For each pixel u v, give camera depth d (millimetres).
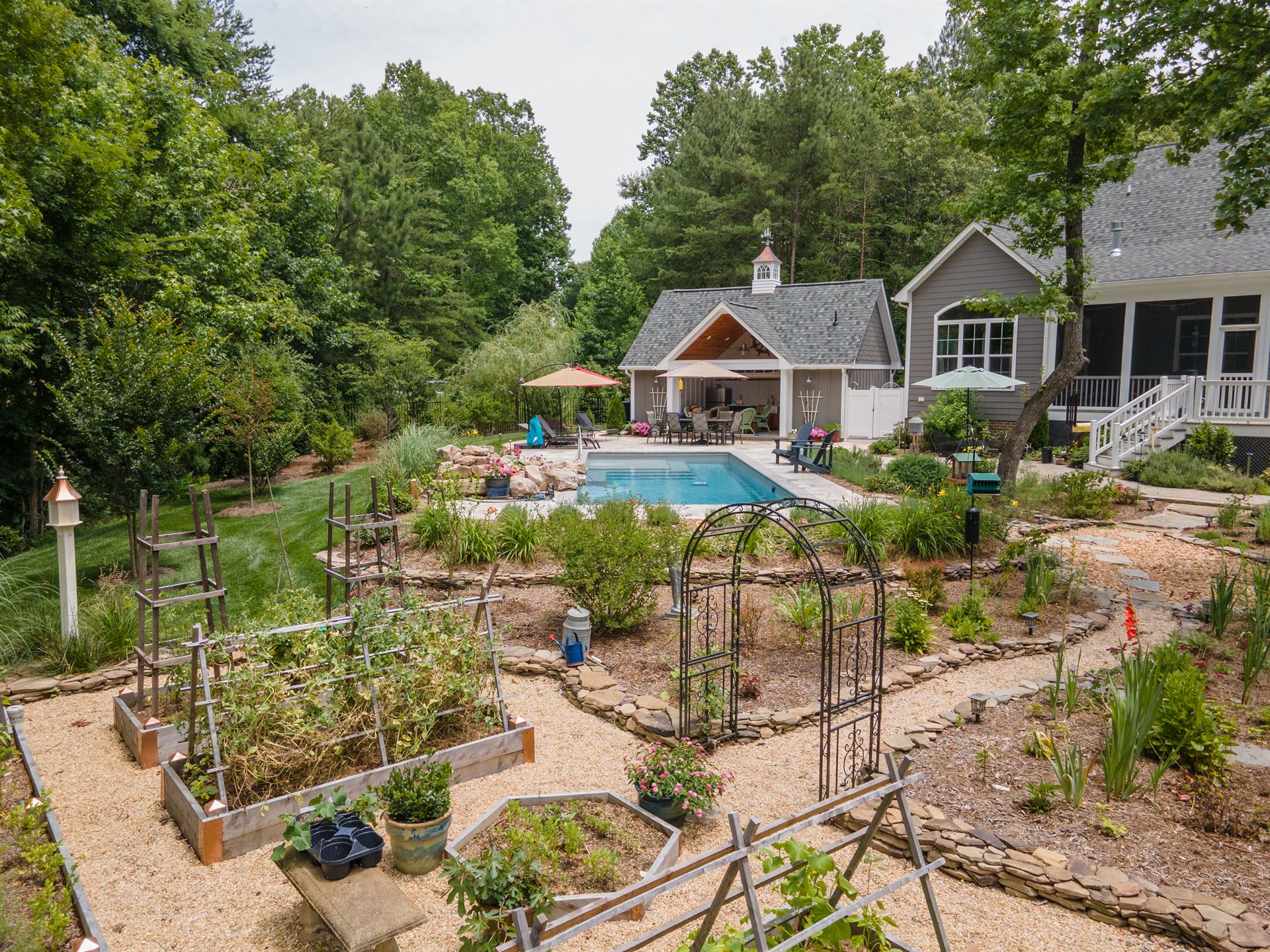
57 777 5531
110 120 13820
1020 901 4184
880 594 5520
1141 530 12656
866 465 18062
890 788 3420
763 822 5000
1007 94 12836
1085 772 4883
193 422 10391
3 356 11688
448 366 31953
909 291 23234
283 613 6242
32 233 12586
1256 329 17422
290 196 22047
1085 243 20641
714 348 29547
